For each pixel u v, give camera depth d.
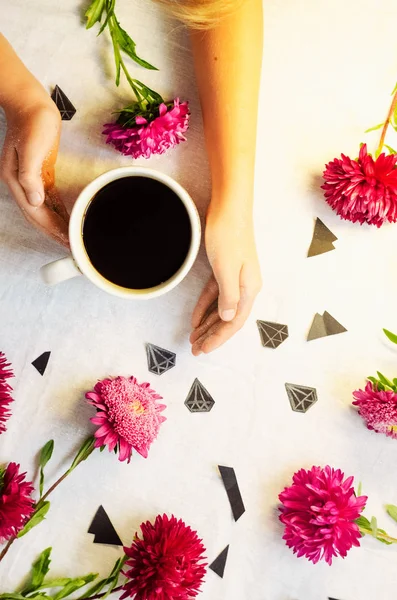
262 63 0.63
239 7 0.57
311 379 0.63
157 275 0.56
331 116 0.63
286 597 0.62
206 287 0.62
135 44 0.62
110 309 0.63
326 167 0.61
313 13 0.63
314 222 0.63
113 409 0.59
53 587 0.62
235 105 0.58
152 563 0.58
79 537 0.62
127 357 0.63
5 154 0.57
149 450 0.63
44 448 0.62
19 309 0.63
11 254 0.62
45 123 0.56
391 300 0.64
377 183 0.60
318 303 0.63
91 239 0.56
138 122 0.59
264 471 0.63
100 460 0.63
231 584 0.62
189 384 0.63
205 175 0.63
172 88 0.62
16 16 0.62
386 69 0.63
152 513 0.62
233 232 0.58
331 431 0.63
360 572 0.63
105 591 0.62
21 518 0.58
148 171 0.55
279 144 0.63
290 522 0.59
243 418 0.63
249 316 0.63
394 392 0.62
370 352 0.64
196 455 0.63
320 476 0.60
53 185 0.60
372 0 0.63
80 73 0.62
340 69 0.63
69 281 0.63
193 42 0.59
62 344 0.63
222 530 0.63
